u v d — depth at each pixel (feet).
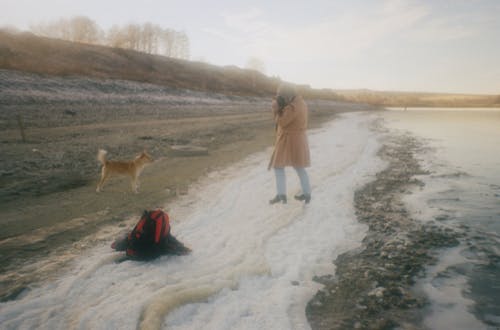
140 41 306.55
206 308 10.12
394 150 48.60
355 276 12.89
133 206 19.63
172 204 20.16
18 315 9.41
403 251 15.26
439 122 126.93
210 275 11.86
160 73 185.47
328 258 14.23
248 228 16.75
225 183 25.30
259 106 163.53
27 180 24.09
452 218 20.11
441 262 14.34
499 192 26.18
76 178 25.55
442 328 9.99
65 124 56.95
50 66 107.65
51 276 11.57
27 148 35.47
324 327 9.83
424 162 39.24
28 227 16.03
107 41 287.28
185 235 15.64
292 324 9.66
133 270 12.16
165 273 12.05
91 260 12.84
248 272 12.27
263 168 30.86
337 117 137.90
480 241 16.66
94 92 95.81
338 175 29.78
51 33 250.57
